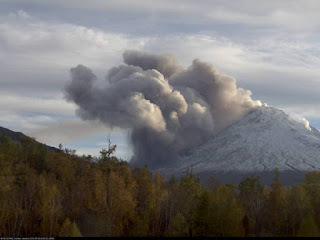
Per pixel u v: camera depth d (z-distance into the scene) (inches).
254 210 5383.9
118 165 5054.1
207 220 4308.6
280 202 4987.7
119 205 4525.1
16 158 5477.4
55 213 4468.5
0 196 4311.0
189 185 5954.7
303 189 5354.3
